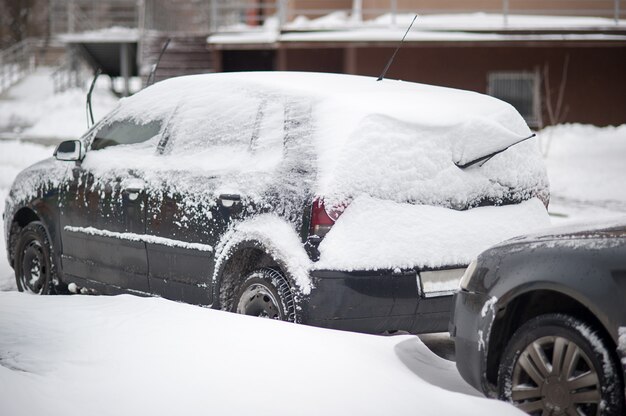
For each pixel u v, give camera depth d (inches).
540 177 290.0
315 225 256.2
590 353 187.8
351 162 258.8
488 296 211.0
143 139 325.7
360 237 254.7
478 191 274.8
